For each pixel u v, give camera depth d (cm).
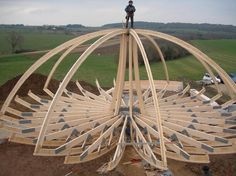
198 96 2867
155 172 1875
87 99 2634
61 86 1777
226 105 2505
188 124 2102
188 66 6278
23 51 8006
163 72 5612
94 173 1886
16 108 3039
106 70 5912
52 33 13888
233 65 6669
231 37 13450
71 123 2083
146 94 2769
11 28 17575
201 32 16025
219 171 1970
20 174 1880
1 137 2294
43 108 2427
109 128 1991
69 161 1680
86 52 1889
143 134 2044
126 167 1930
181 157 1769
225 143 1891
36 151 1689
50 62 6500
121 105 2348
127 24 2133
